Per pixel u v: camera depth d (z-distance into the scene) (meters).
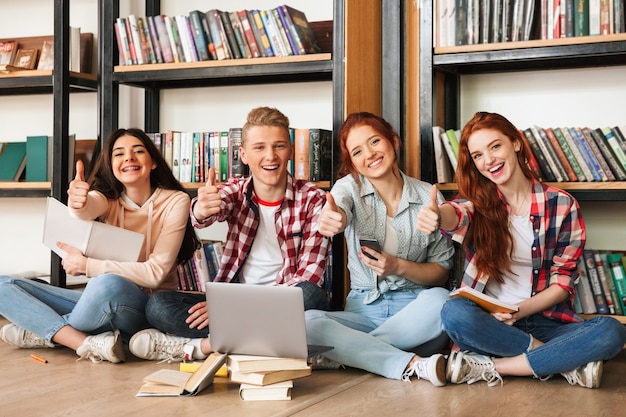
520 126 3.13
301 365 2.07
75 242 2.53
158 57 3.30
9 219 3.93
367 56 3.08
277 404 1.95
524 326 2.37
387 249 2.57
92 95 3.79
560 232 2.39
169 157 3.31
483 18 2.84
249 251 2.68
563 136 2.75
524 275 2.42
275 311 2.05
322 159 3.07
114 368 2.37
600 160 2.71
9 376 2.25
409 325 2.40
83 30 3.79
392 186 2.59
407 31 2.96
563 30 2.75
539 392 2.10
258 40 3.12
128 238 2.55
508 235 2.40
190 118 3.67
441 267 2.60
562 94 3.07
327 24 3.28
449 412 1.88
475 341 2.23
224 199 2.58
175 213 2.67
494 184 2.43
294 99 3.49
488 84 3.17
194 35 3.22
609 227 3.03
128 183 2.67
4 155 3.62
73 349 2.62
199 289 3.26
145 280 2.55
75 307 2.50
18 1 3.92
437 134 2.89
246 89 3.57
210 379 2.11
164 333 2.52
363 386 2.17
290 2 3.47
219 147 3.23
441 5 2.88
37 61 3.63
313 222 2.62
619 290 2.72
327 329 2.34
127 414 1.84
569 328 2.27
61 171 3.37
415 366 2.23
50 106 3.87
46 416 1.82
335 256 2.92
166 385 2.05
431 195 2.21
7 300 2.53
